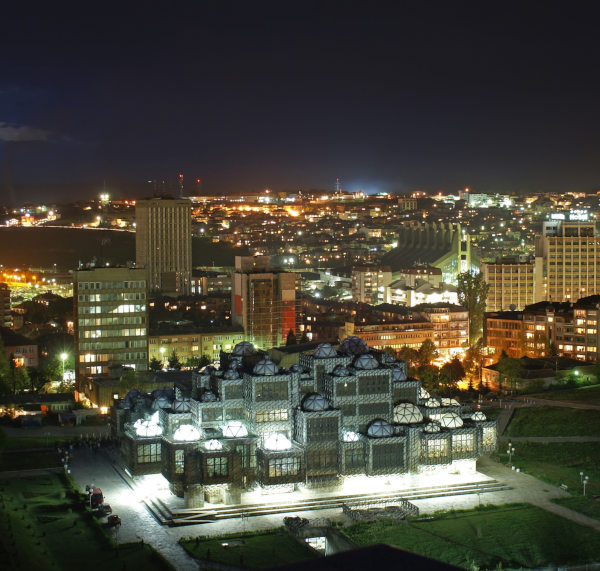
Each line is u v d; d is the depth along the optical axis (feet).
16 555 548.72
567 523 652.07
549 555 590.14
